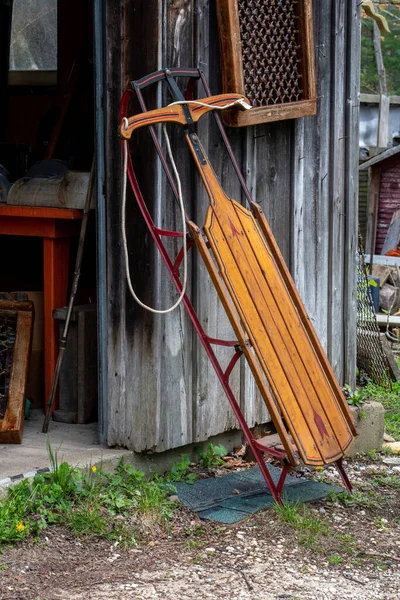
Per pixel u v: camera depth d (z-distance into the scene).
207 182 5.02
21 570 4.23
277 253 5.33
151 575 4.27
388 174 17.48
